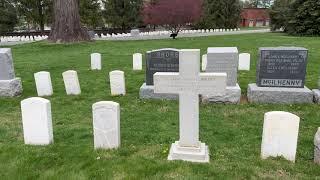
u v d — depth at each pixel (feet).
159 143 22.43
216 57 32.48
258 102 31.68
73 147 21.63
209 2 201.98
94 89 39.50
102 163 19.10
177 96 33.63
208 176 17.49
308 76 43.75
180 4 138.00
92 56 53.16
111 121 20.86
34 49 82.17
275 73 31.78
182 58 18.57
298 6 135.03
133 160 19.34
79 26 92.89
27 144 22.31
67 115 29.55
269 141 19.39
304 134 23.75
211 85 18.69
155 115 28.84
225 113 29.09
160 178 17.28
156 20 152.25
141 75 47.47
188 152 19.56
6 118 28.99
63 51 78.13
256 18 301.63
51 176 17.79
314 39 107.24
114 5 180.86
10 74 36.52
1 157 20.16
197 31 172.65
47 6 168.04
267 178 17.26
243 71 49.06
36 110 21.76
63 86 41.68
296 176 17.49
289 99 31.07
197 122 19.29
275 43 93.25
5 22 155.33
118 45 89.86
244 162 19.15
